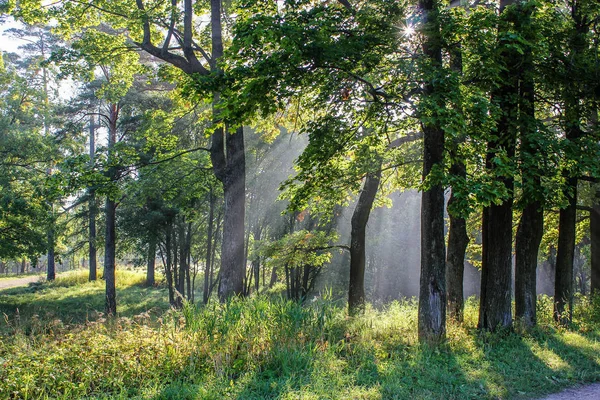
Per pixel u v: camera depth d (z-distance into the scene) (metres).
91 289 33.59
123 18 17.86
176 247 29.12
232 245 14.95
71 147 27.61
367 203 16.69
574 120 11.15
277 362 7.38
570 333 11.64
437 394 6.57
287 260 19.22
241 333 8.05
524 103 10.53
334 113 10.52
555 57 10.86
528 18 9.79
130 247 31.78
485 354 8.85
